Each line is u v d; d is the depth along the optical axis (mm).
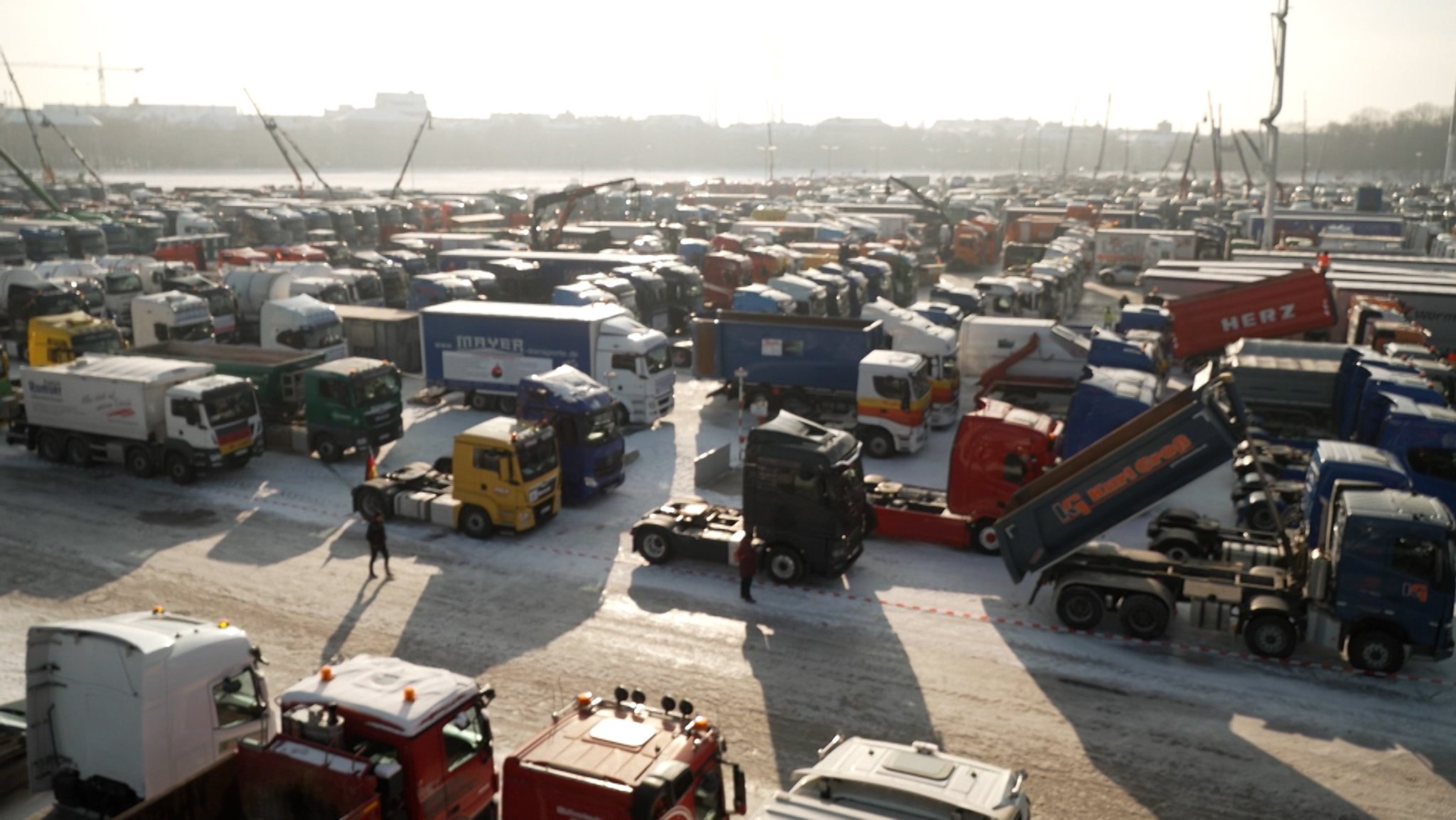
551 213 120000
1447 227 103938
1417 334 39875
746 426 37531
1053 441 25328
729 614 22062
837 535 23062
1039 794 15617
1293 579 20656
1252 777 16094
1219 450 20547
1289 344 35344
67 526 26875
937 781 10820
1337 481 21297
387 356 45656
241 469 31984
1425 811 15234
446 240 78875
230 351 36250
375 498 27391
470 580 23781
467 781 13094
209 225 98125
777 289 51500
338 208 108000
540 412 28672
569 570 24469
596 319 37188
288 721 12578
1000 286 55719
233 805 12453
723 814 12578
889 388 33312
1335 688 18891
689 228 95000
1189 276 55500
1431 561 18672
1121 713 18031
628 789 11234
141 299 46250
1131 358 38312
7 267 58375
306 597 22734
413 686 13109
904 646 20641
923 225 103625
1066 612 21312
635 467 32625
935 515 25891
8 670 19281
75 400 30984
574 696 18484
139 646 13648
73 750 14258
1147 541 26625
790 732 17359
